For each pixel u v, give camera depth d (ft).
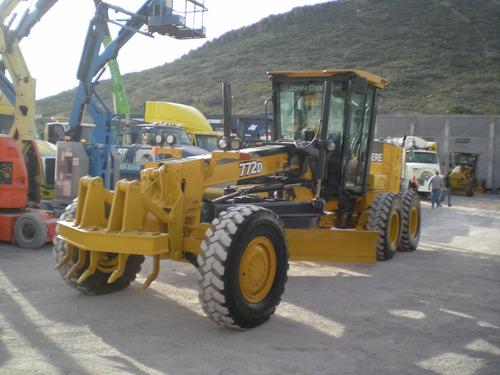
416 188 77.25
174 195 17.70
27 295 19.27
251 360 13.99
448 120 114.01
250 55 216.95
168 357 14.01
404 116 117.29
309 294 21.06
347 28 221.66
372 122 29.27
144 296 19.67
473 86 156.97
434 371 13.83
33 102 32.91
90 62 36.68
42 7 31.63
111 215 16.37
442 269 27.02
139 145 50.03
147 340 15.20
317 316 18.19
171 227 17.33
